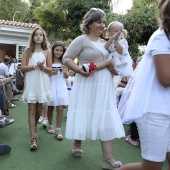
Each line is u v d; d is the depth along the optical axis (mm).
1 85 4426
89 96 2771
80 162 3068
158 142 1639
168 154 1793
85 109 2770
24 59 3555
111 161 2820
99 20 2764
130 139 3846
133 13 9109
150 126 1640
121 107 2043
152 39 1646
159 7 1632
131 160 3189
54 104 3930
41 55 3553
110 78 2818
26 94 3518
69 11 13055
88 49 2770
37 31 3562
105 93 2750
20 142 3738
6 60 6910
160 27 1648
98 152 3416
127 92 2002
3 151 3234
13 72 9945
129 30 9219
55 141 3816
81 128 2758
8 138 3916
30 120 3512
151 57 1677
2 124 3824
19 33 13492
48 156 3229
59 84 4027
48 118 4230
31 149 3404
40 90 3500
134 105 1706
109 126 2744
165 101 1624
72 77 5422
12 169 2828
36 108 3615
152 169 1704
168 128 1652
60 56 4141
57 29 13859
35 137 3502
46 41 3674
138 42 9672
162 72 1551
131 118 1710
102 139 2756
